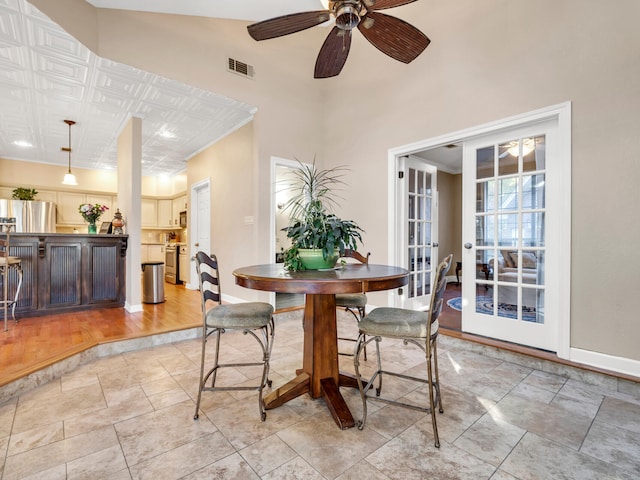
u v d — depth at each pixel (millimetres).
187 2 3057
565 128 2377
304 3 3275
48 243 3568
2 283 3369
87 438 1600
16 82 3182
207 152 5180
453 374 2375
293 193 5316
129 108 3771
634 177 2115
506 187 2824
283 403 1914
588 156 2285
